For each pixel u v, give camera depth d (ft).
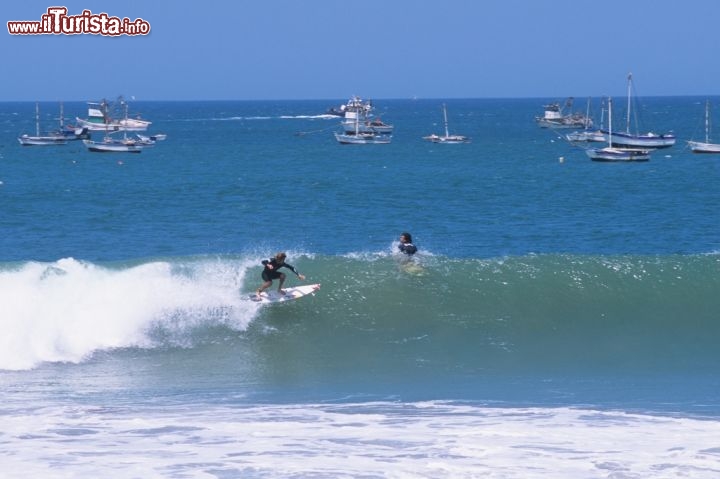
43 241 509.76
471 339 232.53
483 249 491.31
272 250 477.77
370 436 155.74
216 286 249.55
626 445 149.48
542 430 159.12
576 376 203.62
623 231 556.51
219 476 134.62
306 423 164.96
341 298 250.98
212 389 193.16
